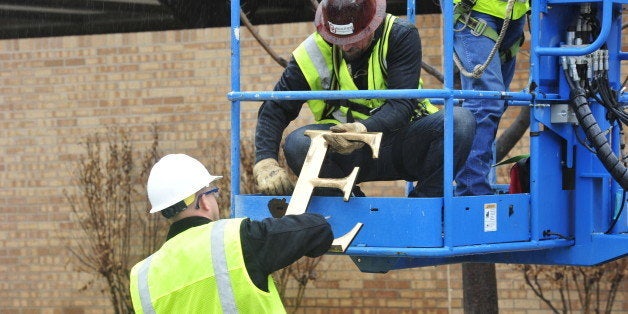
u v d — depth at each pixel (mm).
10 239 13891
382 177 6059
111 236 13273
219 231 4957
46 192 13742
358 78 5898
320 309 12867
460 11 6500
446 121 5348
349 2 5617
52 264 13742
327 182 5359
